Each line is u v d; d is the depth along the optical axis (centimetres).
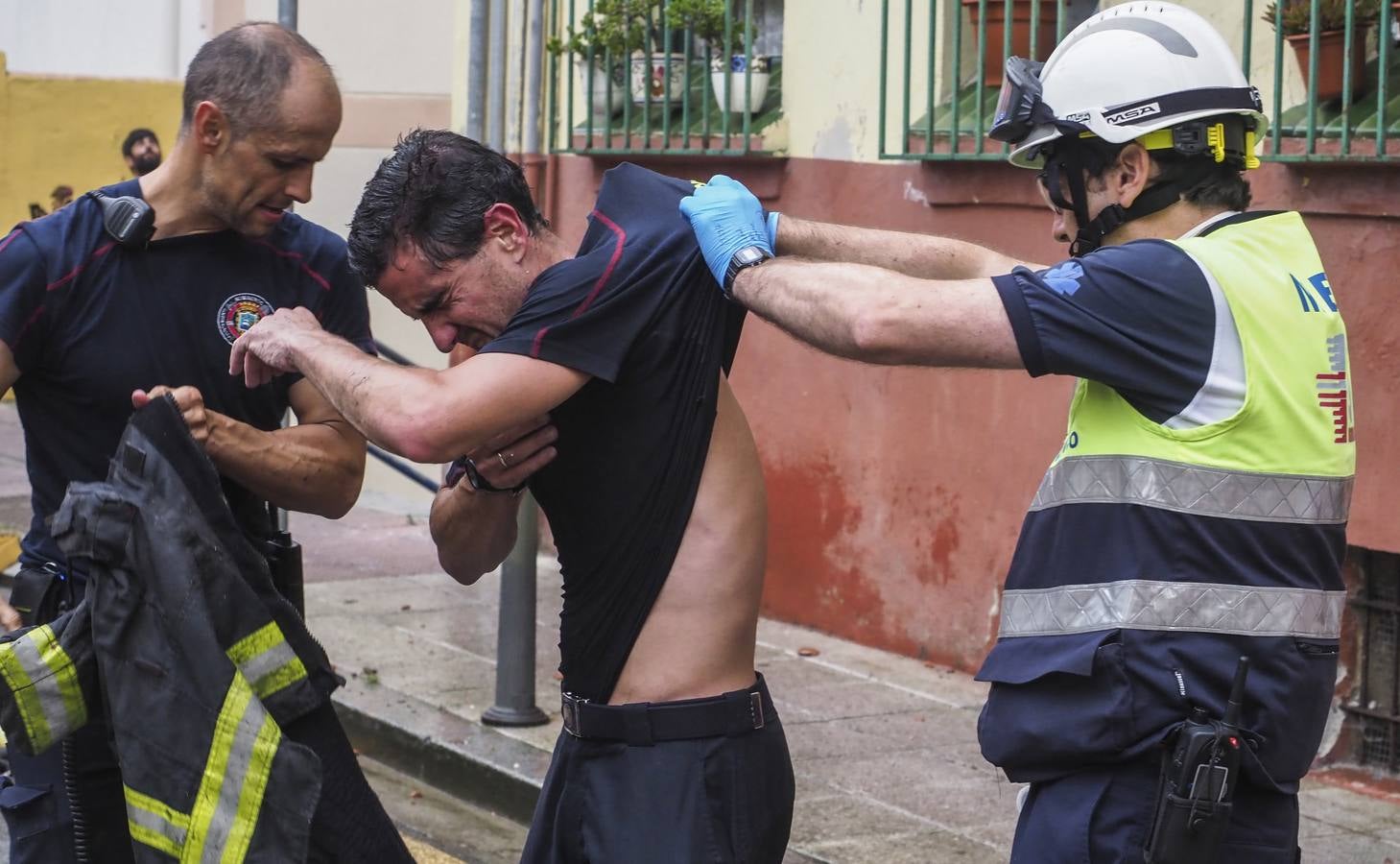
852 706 575
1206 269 232
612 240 258
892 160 618
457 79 858
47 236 286
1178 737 231
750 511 266
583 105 752
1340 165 483
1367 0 481
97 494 270
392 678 601
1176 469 232
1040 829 244
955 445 609
